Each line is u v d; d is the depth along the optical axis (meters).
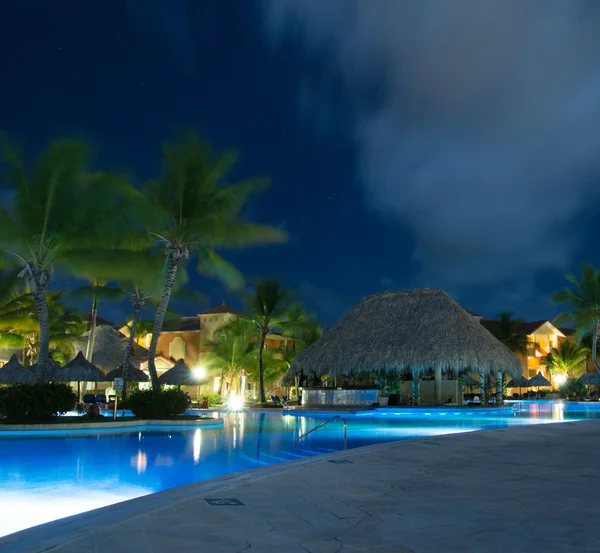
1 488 9.30
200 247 28.80
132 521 5.45
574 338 71.44
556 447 12.32
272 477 8.19
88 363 29.48
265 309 42.91
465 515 5.86
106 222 23.62
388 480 7.99
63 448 14.86
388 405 33.62
